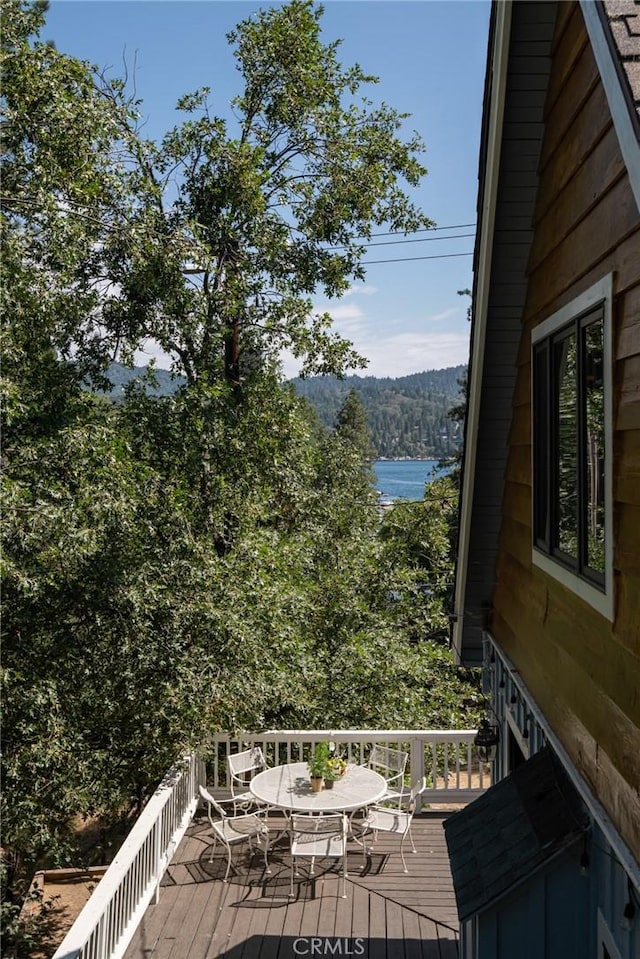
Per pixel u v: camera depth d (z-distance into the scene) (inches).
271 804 315.0
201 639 394.3
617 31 104.6
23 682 357.7
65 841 370.3
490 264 199.9
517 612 228.2
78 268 483.8
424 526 639.1
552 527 183.5
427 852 337.4
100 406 495.2
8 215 411.5
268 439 549.0
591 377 151.4
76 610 397.4
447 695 527.8
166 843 324.8
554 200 174.4
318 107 551.8
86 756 357.7
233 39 544.1
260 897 301.4
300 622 501.0
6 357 396.8
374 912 289.9
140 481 425.4
